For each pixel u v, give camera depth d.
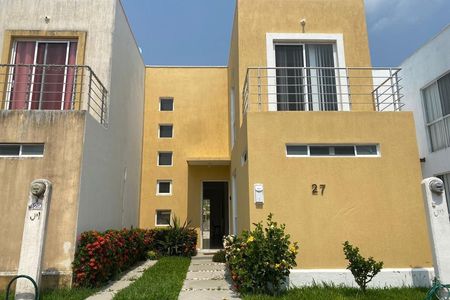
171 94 13.49
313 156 6.82
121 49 9.88
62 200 6.57
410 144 6.95
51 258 6.34
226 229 13.04
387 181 6.76
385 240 6.53
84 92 8.57
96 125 7.65
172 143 13.08
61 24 8.99
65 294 5.74
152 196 12.63
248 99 7.75
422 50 9.62
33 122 6.85
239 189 8.85
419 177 6.82
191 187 12.76
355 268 5.66
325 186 6.68
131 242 8.87
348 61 8.80
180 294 5.94
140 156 12.63
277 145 6.81
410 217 6.64
